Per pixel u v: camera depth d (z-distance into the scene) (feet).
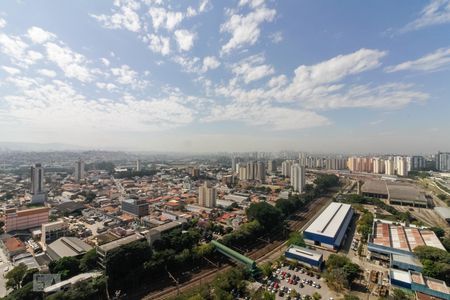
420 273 287.48
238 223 504.02
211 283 289.33
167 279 303.68
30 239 435.12
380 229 440.04
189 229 448.24
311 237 410.93
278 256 372.99
